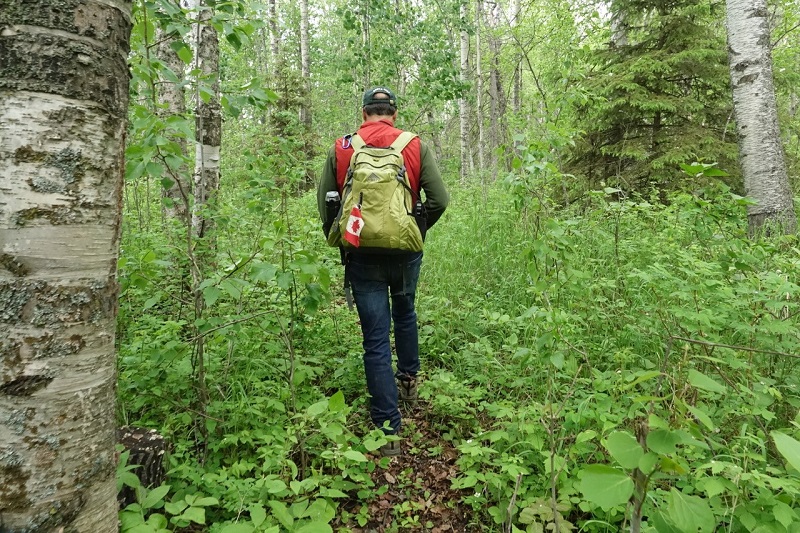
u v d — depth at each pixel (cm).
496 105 1820
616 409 231
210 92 241
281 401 265
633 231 507
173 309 343
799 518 163
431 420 302
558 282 270
